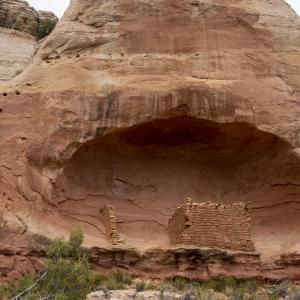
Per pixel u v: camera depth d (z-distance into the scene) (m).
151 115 18.41
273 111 18.83
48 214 16.94
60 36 19.88
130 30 19.84
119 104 18.33
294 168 18.98
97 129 18.09
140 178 19.56
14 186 16.53
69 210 18.03
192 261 16.33
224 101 18.66
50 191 17.23
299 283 16.78
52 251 13.75
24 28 32.91
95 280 15.40
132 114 18.33
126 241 18.06
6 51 30.88
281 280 16.83
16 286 14.27
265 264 17.17
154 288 14.99
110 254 16.28
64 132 17.77
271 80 19.38
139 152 19.83
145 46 19.66
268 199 19.52
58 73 18.91
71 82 18.62
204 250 16.34
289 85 19.38
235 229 16.84
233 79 19.20
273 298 14.97
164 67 19.22
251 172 19.94
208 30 20.02
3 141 17.22
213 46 19.77
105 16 20.11
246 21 20.19
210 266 16.30
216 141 19.95
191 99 18.56
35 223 16.12
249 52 19.78
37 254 15.55
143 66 19.19
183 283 15.83
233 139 19.81
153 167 19.84
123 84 18.67
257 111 18.73
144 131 19.47
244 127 19.08
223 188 20.03
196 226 16.64
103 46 19.64
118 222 18.69
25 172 16.86
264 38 20.03
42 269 14.77
